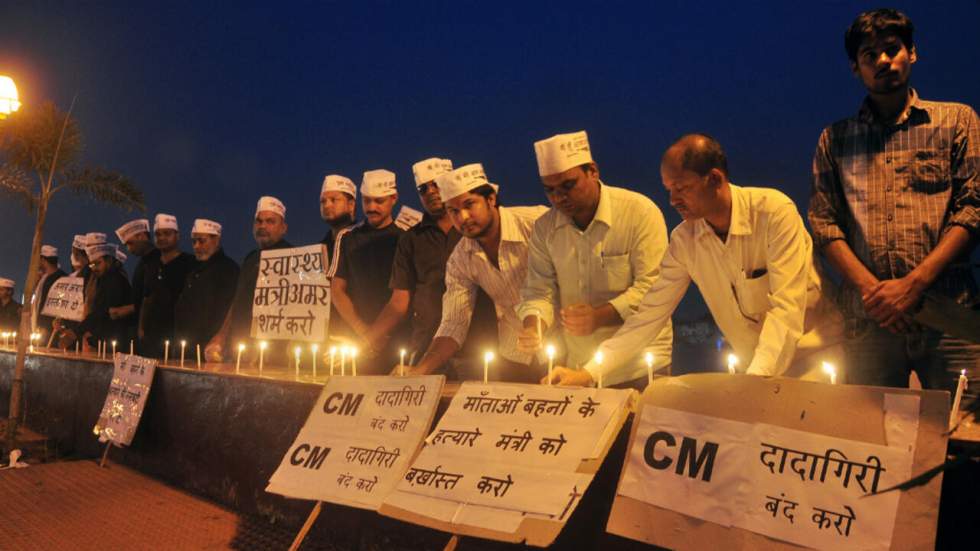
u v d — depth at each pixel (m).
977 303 2.05
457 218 4.61
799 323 3.11
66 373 8.12
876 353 3.26
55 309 10.87
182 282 8.91
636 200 4.11
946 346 3.04
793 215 3.20
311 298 6.37
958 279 3.10
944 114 3.22
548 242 4.27
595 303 4.20
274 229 7.36
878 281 3.21
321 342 6.27
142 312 8.88
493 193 4.72
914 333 3.13
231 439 5.21
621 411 2.87
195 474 5.64
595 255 4.12
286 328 6.50
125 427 6.48
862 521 2.20
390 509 3.34
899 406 2.23
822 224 3.38
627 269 4.11
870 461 2.24
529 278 4.36
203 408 5.59
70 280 10.78
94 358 7.82
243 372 5.48
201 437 5.59
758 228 3.22
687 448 2.64
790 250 3.17
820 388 2.40
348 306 6.04
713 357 5.74
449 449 3.32
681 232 3.49
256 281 7.04
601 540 2.92
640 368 4.10
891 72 3.18
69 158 8.66
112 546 4.37
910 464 2.17
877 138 3.32
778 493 2.38
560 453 2.92
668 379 2.77
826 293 3.38
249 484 4.99
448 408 3.48
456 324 4.88
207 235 8.12
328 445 3.97
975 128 3.16
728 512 2.47
